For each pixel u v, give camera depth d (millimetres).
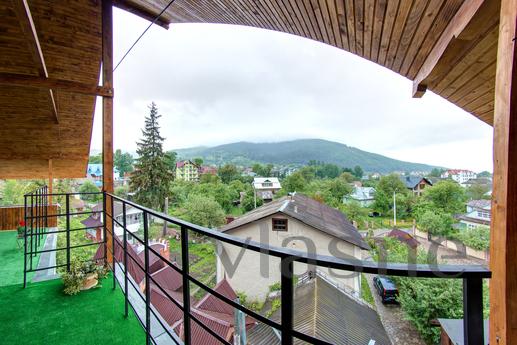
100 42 4590
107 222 2977
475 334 480
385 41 2020
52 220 5906
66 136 6312
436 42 1698
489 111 2244
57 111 5465
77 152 6996
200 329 3857
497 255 708
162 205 18484
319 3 1966
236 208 24391
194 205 17172
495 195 757
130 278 2613
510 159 729
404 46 1949
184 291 1018
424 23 1604
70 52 4586
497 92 811
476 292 484
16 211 5785
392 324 6648
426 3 1444
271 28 3051
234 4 2754
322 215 11047
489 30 1320
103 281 2551
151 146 18594
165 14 4453
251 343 4266
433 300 6004
